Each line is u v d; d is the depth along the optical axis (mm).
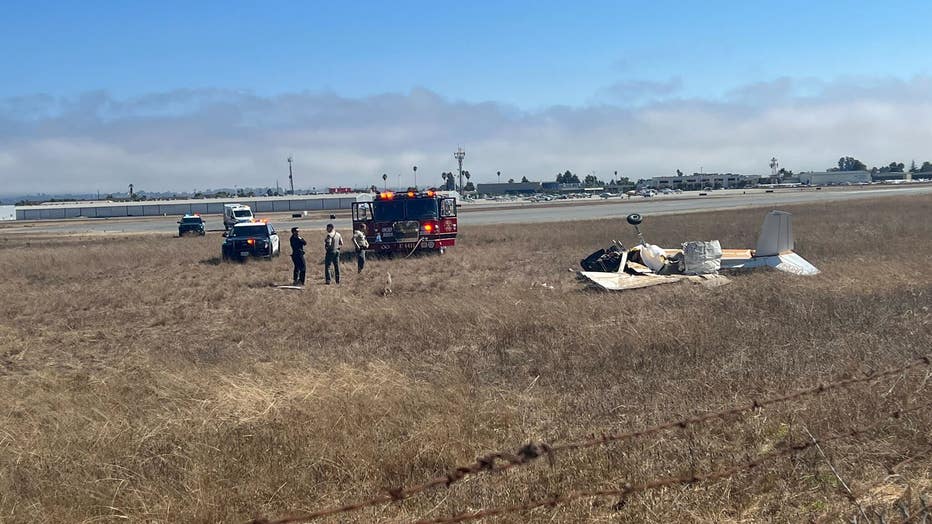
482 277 21234
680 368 8797
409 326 12438
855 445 5953
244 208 56312
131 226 80312
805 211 53125
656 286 15781
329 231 20750
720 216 51531
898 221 36000
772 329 10766
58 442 6484
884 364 8211
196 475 5574
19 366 10875
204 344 12344
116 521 5074
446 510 5113
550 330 11602
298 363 9484
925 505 4816
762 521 4863
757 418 6531
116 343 12867
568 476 5574
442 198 28250
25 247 46094
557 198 157125
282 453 6121
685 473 5516
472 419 6855
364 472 5773
